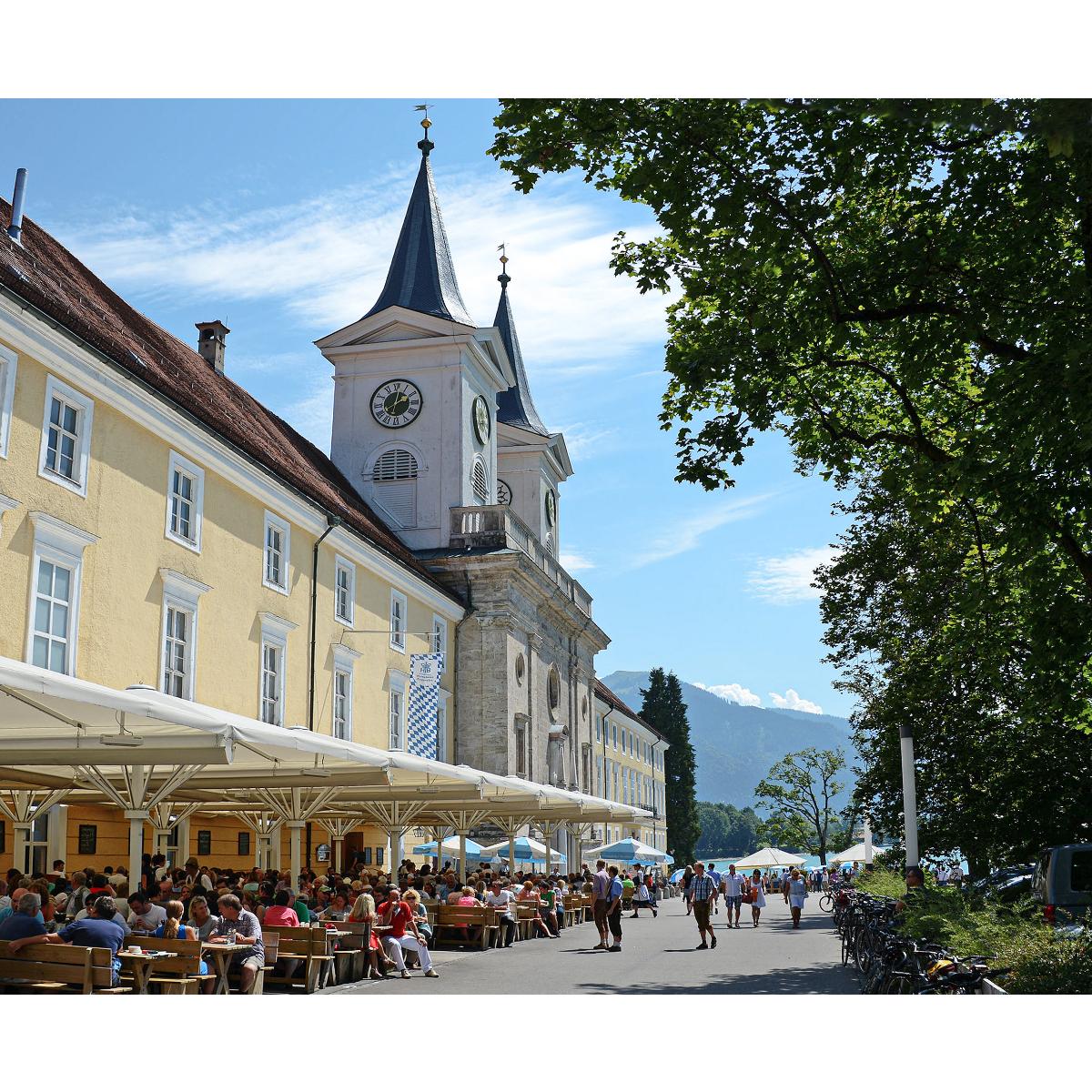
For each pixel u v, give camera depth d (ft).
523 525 168.14
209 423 87.66
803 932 111.96
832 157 47.52
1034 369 44.57
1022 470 46.42
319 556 110.32
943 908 64.54
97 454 75.15
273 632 99.50
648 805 312.71
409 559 136.15
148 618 80.33
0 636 65.05
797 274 50.26
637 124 49.37
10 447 66.44
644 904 150.71
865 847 163.63
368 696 120.47
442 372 165.99
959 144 47.85
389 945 67.10
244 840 103.35
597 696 253.85
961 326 49.88
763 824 385.70
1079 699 65.51
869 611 122.31
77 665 72.02
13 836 73.56
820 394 59.72
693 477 54.60
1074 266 49.19
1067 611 50.60
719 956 82.02
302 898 76.33
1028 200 46.80
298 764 69.46
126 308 105.19
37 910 43.75
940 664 101.24
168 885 63.36
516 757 156.46
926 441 55.77
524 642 162.50
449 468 163.22
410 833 138.51
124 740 51.37
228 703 91.30
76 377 72.49
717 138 48.34
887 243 51.47
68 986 42.98
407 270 174.29
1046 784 100.37
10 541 66.28
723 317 53.06
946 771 108.27
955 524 59.06
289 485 101.91
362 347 168.04
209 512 89.76
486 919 88.48
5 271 65.82
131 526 78.54
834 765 360.48
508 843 144.36
